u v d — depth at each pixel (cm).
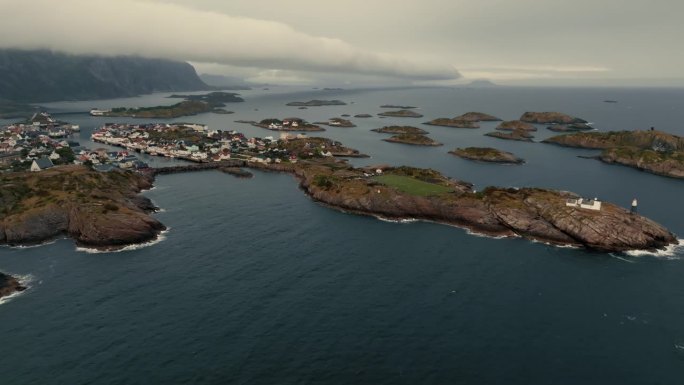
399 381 7069
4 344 7994
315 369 7306
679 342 8238
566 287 10406
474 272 11181
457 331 8475
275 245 12875
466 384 7038
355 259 11894
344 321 8744
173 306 9281
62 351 7781
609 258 12231
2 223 13425
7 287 10069
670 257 12300
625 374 7331
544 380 7156
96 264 11544
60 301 9550
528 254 12475
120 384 6938
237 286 10206
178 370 7256
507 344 8088
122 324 8612
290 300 9556
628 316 9138
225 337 8162
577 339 8288
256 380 7038
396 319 8850
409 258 12038
